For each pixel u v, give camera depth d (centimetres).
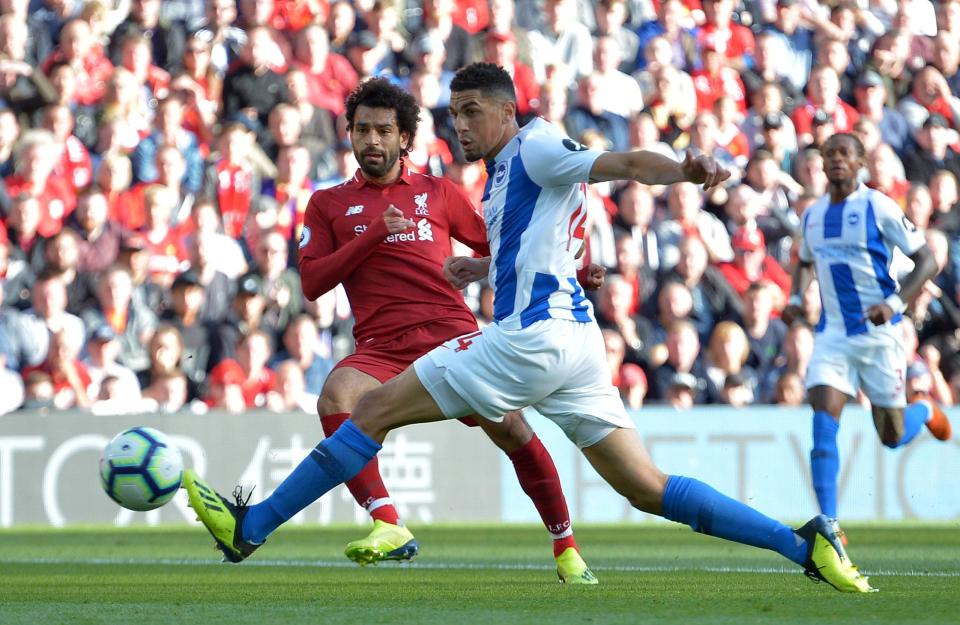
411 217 2078
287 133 4881
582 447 1563
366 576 2122
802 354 4888
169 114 4809
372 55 5200
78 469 4062
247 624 1286
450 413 1566
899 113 5816
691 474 4306
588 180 1470
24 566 2439
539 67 5475
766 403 4875
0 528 3991
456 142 5147
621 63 5644
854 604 1477
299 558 2672
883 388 2838
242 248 4703
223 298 4588
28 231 4503
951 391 5116
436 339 2061
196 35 4975
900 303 2806
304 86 5003
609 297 4772
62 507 4050
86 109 4797
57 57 4900
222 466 4109
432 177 2139
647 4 5747
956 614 1355
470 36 5341
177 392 4372
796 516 4362
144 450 1667
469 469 4281
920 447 4397
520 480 1892
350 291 2105
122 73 4809
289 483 1586
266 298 4591
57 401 4309
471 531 3819
